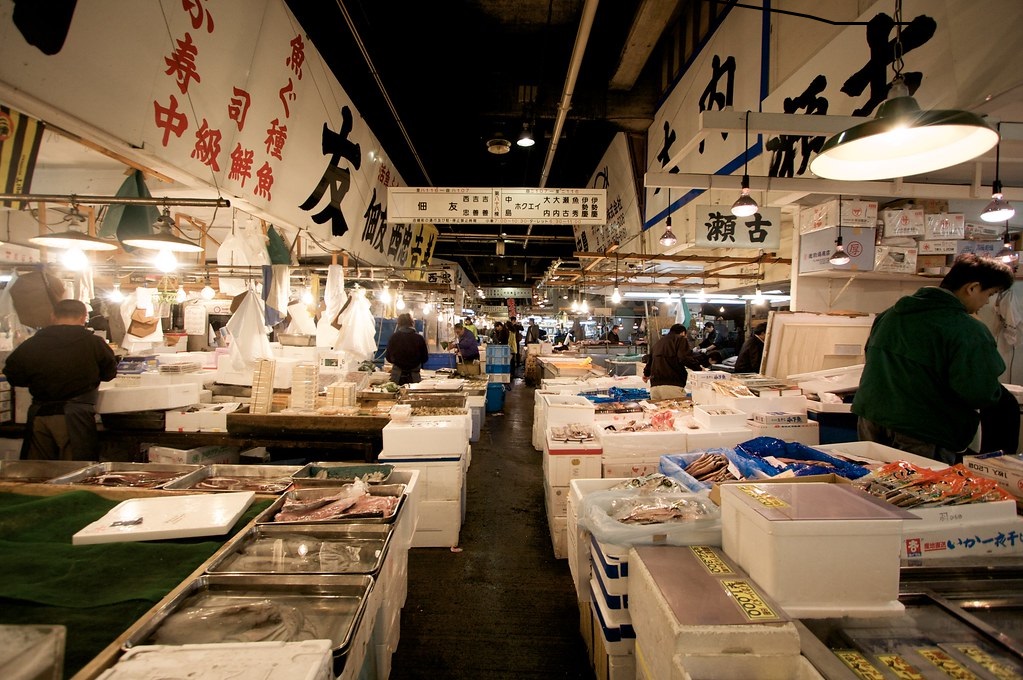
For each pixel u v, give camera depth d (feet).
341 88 16.52
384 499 7.06
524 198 18.66
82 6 6.85
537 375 39.78
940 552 5.01
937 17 9.14
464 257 65.62
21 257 14.17
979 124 4.66
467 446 14.08
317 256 21.44
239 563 5.22
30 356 10.62
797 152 13.94
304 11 17.38
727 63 18.10
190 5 8.98
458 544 11.14
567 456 10.35
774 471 7.02
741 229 16.25
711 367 29.25
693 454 8.48
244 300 12.91
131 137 8.06
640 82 25.29
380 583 5.29
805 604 4.03
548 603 8.71
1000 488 5.67
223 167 10.71
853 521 4.06
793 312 14.08
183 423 12.84
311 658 3.16
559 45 22.97
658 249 25.00
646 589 4.41
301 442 12.69
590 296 61.87
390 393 15.66
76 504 6.57
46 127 7.62
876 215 12.94
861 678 3.36
